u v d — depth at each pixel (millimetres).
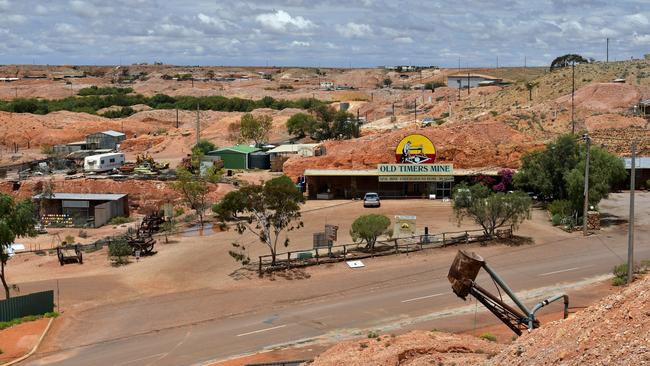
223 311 39375
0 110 177500
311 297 41281
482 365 19391
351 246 52125
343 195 75250
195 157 98438
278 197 46656
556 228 56281
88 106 198250
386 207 67688
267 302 40594
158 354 32938
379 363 24312
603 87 111250
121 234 62062
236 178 86750
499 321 35438
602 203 66750
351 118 122562
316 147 94438
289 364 27328
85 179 87625
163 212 69250
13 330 36656
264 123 124938
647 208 63875
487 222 57875
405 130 86812
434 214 63531
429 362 23984
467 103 135875
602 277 42906
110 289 44250
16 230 43562
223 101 196875
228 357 32094
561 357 15953
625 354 14406
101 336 35844
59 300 42281
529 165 65875
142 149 132625
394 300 40000
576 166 58469
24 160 118188
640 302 16062
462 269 22469
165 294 43000
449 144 81125
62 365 31844
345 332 34969
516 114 103625
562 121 98625
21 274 49031
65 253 54375
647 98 107750
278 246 53094
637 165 73062
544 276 43469
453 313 37219
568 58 147500
